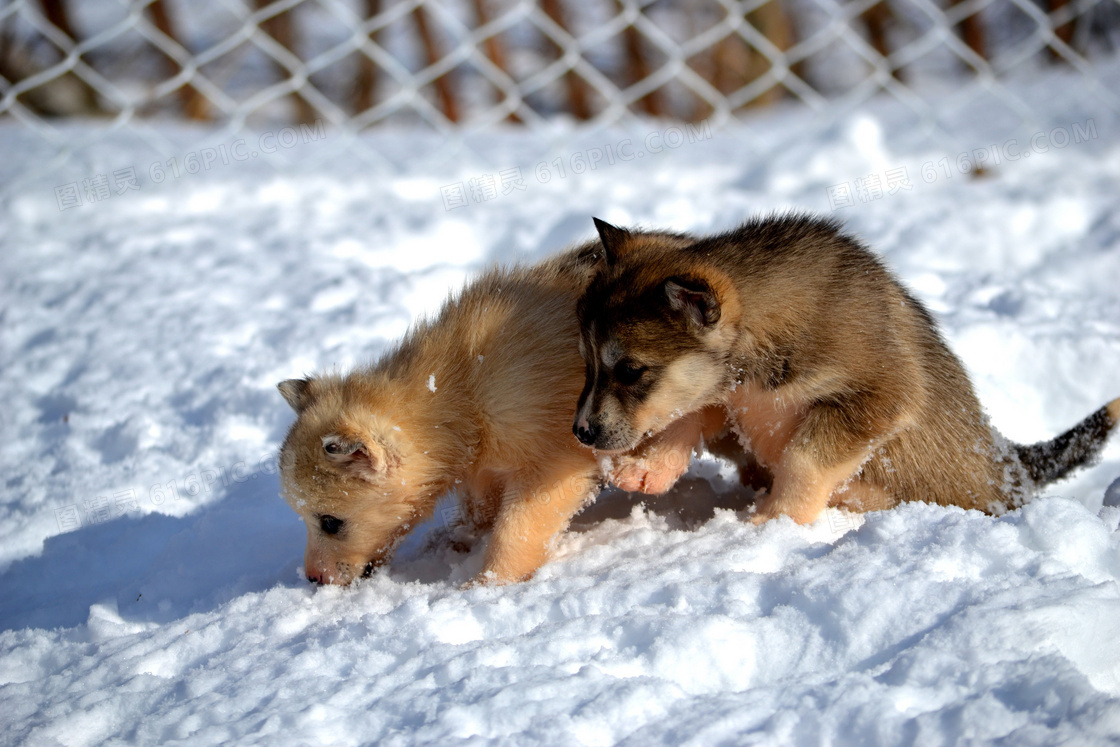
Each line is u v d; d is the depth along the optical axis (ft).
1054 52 48.65
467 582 11.14
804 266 11.32
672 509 12.86
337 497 11.31
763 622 8.48
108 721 8.53
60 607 11.95
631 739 7.20
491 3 53.78
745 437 12.22
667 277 10.95
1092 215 23.06
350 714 7.92
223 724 7.93
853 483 12.27
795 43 57.06
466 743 7.27
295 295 20.13
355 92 54.44
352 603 10.69
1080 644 7.75
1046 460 12.85
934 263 21.49
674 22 54.85
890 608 8.30
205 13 55.47
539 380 11.24
